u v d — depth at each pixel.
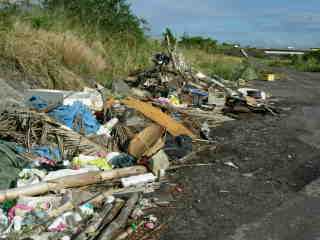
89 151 7.55
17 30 11.65
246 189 6.84
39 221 5.04
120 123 9.09
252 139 10.31
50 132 7.55
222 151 9.09
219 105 14.19
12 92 9.10
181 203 6.11
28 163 6.62
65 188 5.97
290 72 37.66
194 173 7.50
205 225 5.43
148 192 6.41
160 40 23.25
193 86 15.80
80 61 13.54
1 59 10.54
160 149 7.49
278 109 14.97
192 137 9.62
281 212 5.96
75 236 4.80
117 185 6.54
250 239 5.10
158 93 14.24
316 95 20.22
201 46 37.84
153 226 5.32
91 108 9.90
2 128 7.36
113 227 5.00
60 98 9.27
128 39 19.70
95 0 19.61
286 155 9.01
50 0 17.59
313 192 6.84
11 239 4.64
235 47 54.38
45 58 11.46
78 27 16.64
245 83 25.11
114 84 12.99
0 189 5.63
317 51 55.03
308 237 5.20
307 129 11.81
